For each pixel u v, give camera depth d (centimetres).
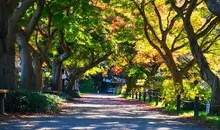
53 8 2208
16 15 1748
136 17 2853
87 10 2252
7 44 1719
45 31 3053
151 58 4131
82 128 1238
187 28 1959
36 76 2670
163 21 2911
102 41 3522
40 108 1748
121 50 4234
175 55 3622
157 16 2736
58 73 3581
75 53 3931
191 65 2698
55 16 2250
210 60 3481
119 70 5116
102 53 3922
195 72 3519
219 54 3178
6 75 1720
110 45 3544
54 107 1930
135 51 4222
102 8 2709
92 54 4094
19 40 2253
